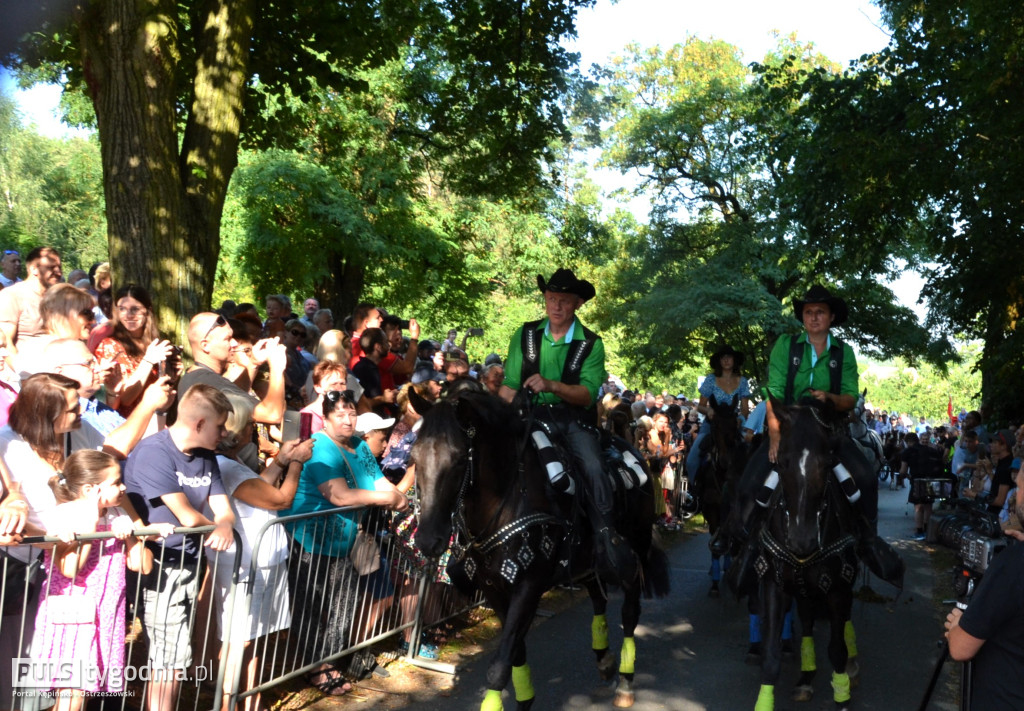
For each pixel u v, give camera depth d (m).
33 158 27.92
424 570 6.14
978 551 3.98
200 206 8.16
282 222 21.84
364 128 21.91
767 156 17.22
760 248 30.56
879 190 15.53
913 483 14.39
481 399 4.75
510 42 14.66
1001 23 12.36
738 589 5.69
